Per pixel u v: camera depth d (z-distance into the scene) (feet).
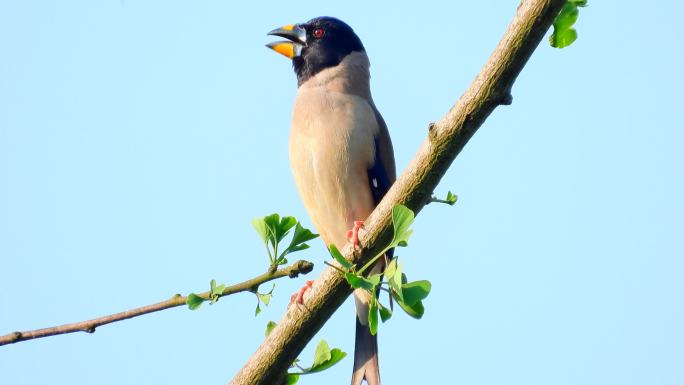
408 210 20.71
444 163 21.80
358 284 20.11
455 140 21.40
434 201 23.71
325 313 23.65
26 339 21.86
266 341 24.09
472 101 20.93
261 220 23.98
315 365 23.93
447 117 21.35
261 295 23.50
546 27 19.98
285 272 23.84
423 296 20.17
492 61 20.57
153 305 22.66
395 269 20.21
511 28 20.25
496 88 20.68
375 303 20.13
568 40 21.59
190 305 22.89
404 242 20.45
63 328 22.07
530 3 19.94
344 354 23.80
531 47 20.24
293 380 24.27
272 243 23.94
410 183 22.25
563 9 21.45
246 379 24.06
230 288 23.48
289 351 23.84
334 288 23.36
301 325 23.65
